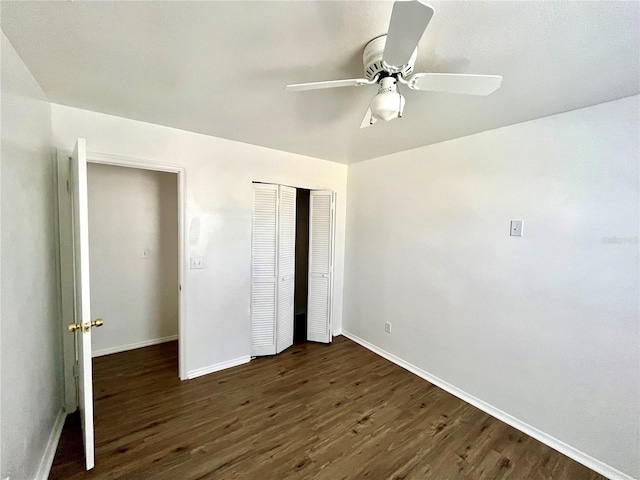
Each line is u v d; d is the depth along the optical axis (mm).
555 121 1822
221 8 996
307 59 1312
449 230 2428
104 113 2002
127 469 1561
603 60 1242
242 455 1682
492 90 1231
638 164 1533
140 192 3137
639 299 1539
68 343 1991
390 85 1210
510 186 2037
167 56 1306
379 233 3117
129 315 3121
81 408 1775
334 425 1964
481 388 2217
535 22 1020
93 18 1054
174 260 3396
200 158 2457
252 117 2033
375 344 3174
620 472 1596
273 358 2980
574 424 1761
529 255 1949
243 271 2785
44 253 1637
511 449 1806
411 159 2754
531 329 1947
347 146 2719
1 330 1084
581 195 1725
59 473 1521
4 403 1100
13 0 951
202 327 2566
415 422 2025
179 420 1969
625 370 1584
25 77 1373
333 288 3533
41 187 1605
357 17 1030
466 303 2312
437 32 1090
